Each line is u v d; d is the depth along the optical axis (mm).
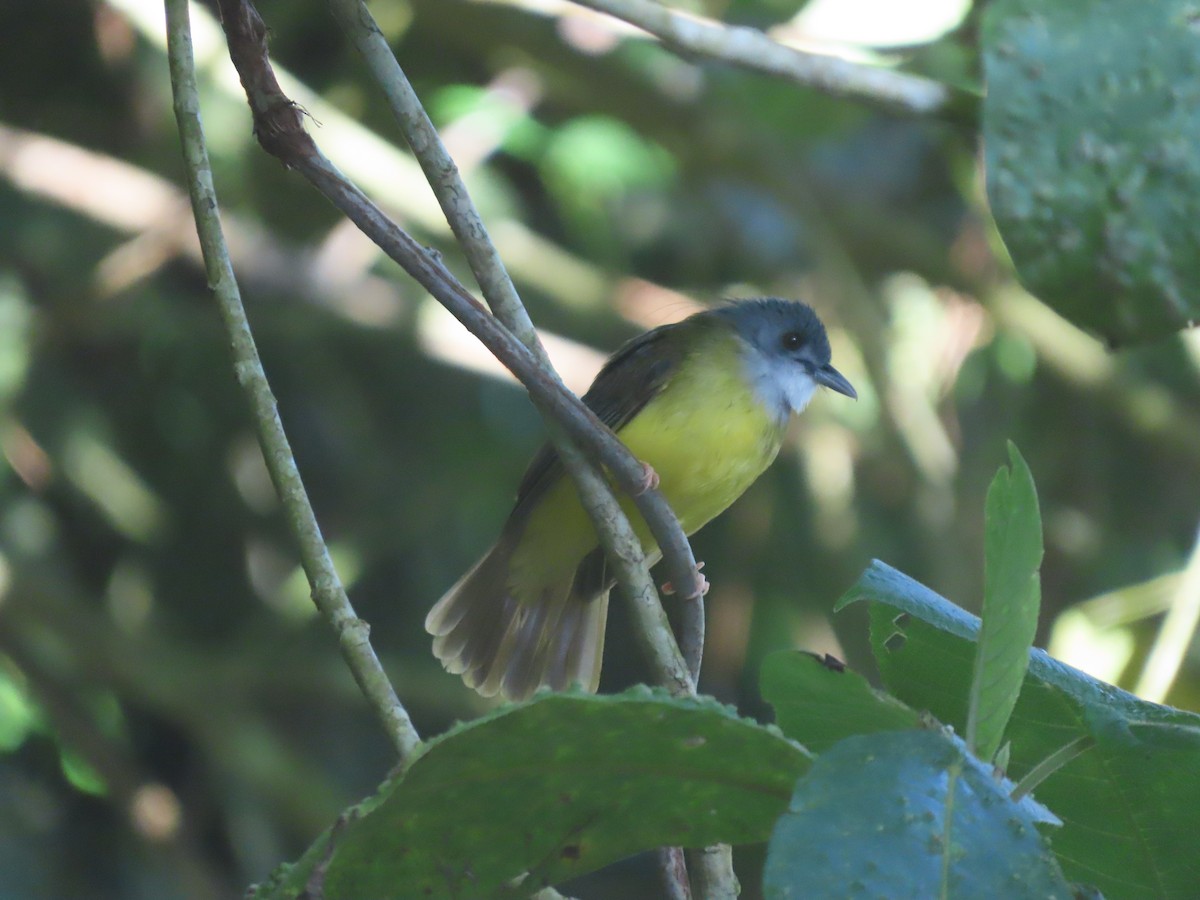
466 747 2455
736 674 11477
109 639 10773
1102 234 2414
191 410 12070
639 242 12844
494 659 7156
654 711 2436
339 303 11344
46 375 11477
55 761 11109
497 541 7215
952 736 2502
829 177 12727
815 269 11500
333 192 3441
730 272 12828
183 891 10422
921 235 11922
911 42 5820
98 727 10953
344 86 12055
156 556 12148
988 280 11719
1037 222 2434
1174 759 2998
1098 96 2449
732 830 2654
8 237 11602
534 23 11141
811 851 2211
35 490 11312
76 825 11094
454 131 11156
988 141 2475
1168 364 12570
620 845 2684
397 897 2701
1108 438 12625
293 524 3320
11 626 10562
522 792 2582
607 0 3502
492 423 12477
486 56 11312
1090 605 7781
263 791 10672
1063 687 3027
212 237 3523
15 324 10836
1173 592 7652
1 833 10711
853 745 2309
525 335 3631
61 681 10688
